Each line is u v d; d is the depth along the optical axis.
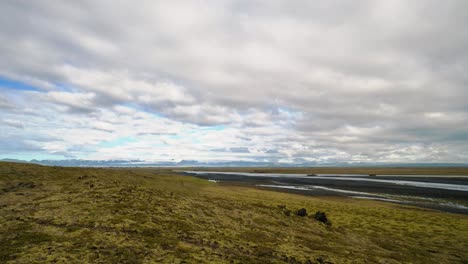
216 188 99.25
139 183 58.84
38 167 51.81
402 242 39.72
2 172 43.62
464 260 32.81
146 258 20.42
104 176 53.88
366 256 29.55
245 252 25.62
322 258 26.67
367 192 106.62
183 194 53.00
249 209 47.06
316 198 86.50
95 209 31.31
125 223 28.06
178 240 25.92
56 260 18.34
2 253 18.67
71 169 56.06
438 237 42.94
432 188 121.75
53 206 31.16
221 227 33.56
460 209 69.94
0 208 29.19
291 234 35.66
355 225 49.69
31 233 23.05
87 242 22.14
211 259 22.06
